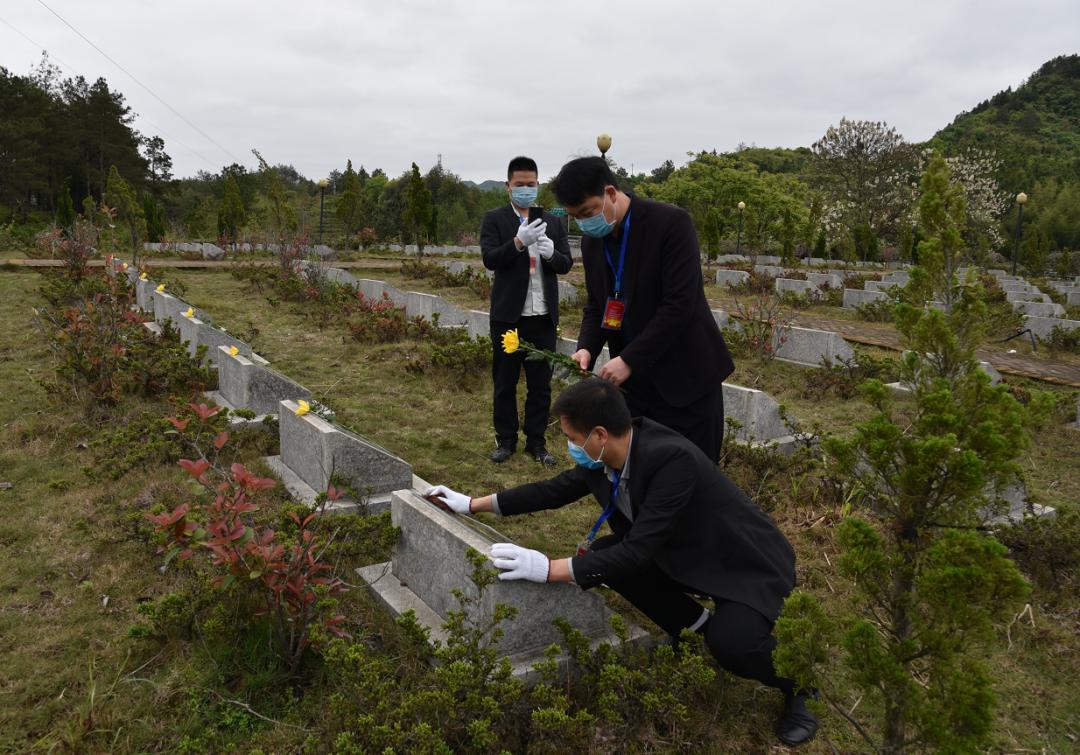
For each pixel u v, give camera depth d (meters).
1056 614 3.61
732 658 2.56
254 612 3.09
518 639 2.83
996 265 42.78
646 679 2.61
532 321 5.30
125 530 3.79
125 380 6.28
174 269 18.36
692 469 2.69
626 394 3.42
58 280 12.40
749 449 5.20
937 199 2.19
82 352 6.39
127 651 2.93
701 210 47.84
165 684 2.74
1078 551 3.92
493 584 2.75
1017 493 4.53
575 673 2.85
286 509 3.55
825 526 4.36
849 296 16.09
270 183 21.81
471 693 2.44
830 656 3.18
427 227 32.22
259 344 9.22
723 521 2.72
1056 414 7.28
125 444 4.98
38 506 4.21
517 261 5.20
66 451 5.11
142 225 22.94
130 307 9.67
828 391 8.08
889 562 2.05
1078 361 11.02
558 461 5.49
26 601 3.26
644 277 3.29
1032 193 70.81
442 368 7.91
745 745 2.63
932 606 1.92
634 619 3.33
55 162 54.78
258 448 5.13
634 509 2.79
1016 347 12.23
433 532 3.14
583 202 3.15
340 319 11.11
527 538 4.12
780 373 9.04
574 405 2.70
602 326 3.47
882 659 1.97
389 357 8.67
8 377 7.03
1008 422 1.98
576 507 4.61
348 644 2.96
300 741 2.50
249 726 2.58
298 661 2.81
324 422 4.51
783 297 16.08
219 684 2.74
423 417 6.43
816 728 2.65
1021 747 2.72
